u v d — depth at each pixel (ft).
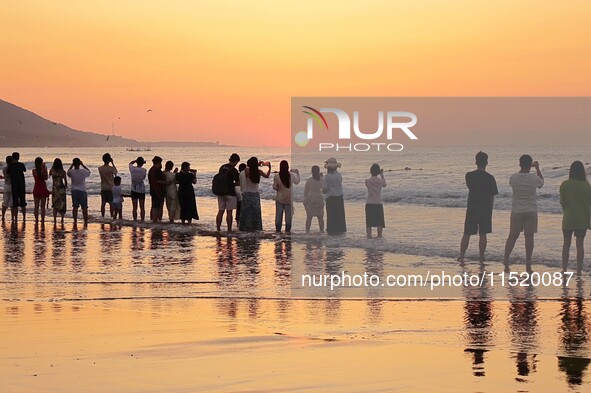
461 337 28.48
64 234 66.03
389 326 30.35
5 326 30.14
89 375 22.99
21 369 23.71
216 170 256.52
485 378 22.93
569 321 31.24
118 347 26.58
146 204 103.65
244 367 24.03
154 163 75.61
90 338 27.99
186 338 28.07
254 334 28.76
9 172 74.43
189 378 22.79
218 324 30.76
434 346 26.96
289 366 24.14
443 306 34.47
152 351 26.03
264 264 47.57
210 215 85.97
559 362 24.80
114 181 79.71
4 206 76.38
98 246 57.31
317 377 22.95
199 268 46.21
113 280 42.01
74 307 34.42
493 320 31.55
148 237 63.46
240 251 53.78
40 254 52.70
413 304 34.91
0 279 42.34
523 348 26.76
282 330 29.50
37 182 73.82
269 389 21.72
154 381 22.40
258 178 66.23
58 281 41.70
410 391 21.61
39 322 30.91
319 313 33.09
